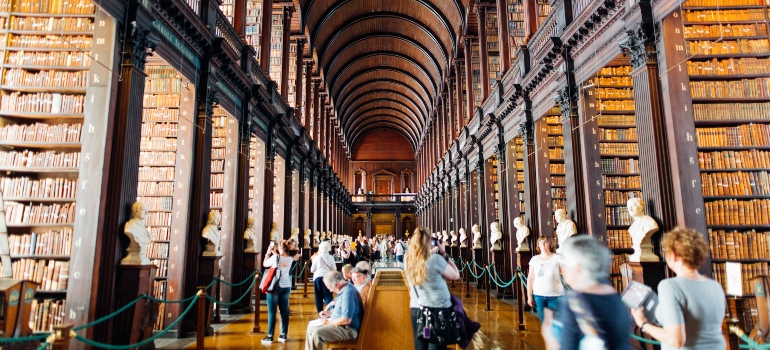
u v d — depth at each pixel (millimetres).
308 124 19250
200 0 7762
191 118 7574
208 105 7875
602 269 1729
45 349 3330
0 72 5754
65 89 5758
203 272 7492
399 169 45375
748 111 5922
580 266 1737
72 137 5691
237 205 9438
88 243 5082
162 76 8547
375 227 42594
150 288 5742
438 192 25734
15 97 5711
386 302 4562
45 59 5859
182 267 7145
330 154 29328
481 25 15211
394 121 44125
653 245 5582
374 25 25656
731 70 5973
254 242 10305
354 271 5352
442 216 23688
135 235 5363
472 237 16234
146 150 8273
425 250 3354
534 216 9891
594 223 7270
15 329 4023
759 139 5812
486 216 13969
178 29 6820
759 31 6012
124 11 5570
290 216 14008
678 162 5371
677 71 5598
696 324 2107
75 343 4855
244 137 9891
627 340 1618
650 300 2373
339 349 4484
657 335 2193
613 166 8055
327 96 27172
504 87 12289
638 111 5910
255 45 12539
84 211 5152
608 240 7477
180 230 7250
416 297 3344
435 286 3297
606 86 8414
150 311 5707
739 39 6027
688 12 6137
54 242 5379
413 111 38656
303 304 10297
